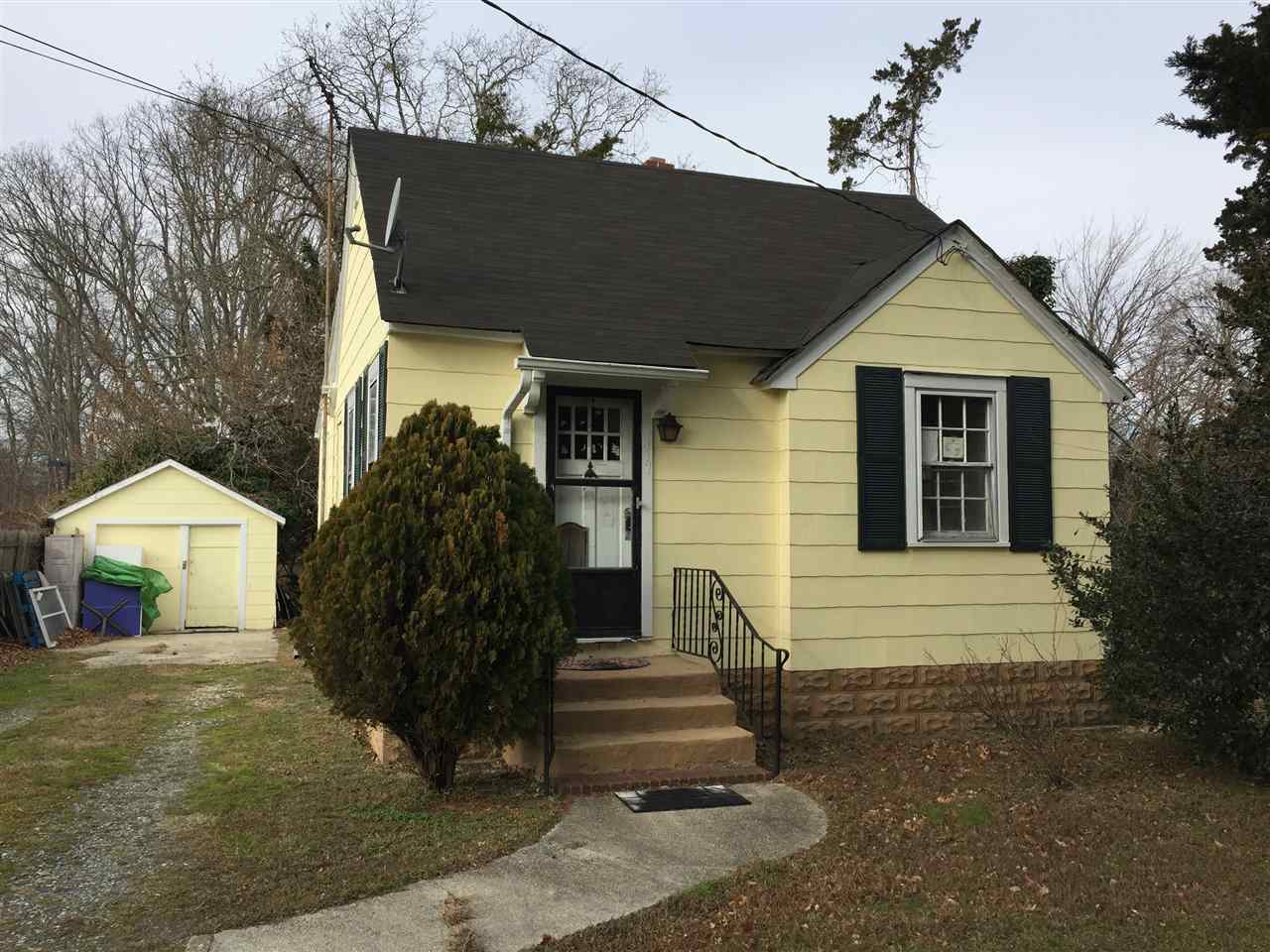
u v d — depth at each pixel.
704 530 8.61
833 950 4.10
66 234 29.05
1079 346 9.30
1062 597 9.11
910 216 11.72
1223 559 6.32
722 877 4.94
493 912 4.46
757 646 8.59
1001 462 9.03
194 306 28.64
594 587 8.35
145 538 17.58
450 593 5.91
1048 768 6.84
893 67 27.97
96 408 25.64
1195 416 17.12
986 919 4.41
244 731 8.25
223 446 21.80
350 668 5.96
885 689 8.59
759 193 11.46
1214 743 6.78
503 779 6.72
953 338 8.97
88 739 7.92
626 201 10.53
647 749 6.80
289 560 20.91
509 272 8.70
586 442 8.49
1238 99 13.41
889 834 5.63
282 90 26.77
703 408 8.66
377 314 9.05
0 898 4.53
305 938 4.14
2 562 15.12
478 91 28.78
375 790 6.35
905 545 8.73
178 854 5.14
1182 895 4.71
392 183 9.61
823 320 8.84
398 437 6.41
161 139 28.55
